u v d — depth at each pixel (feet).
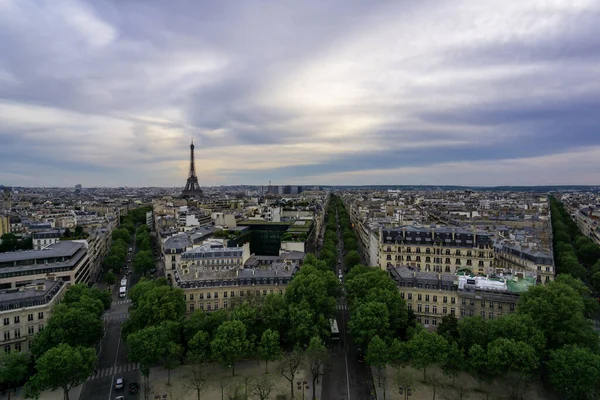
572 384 652.89
